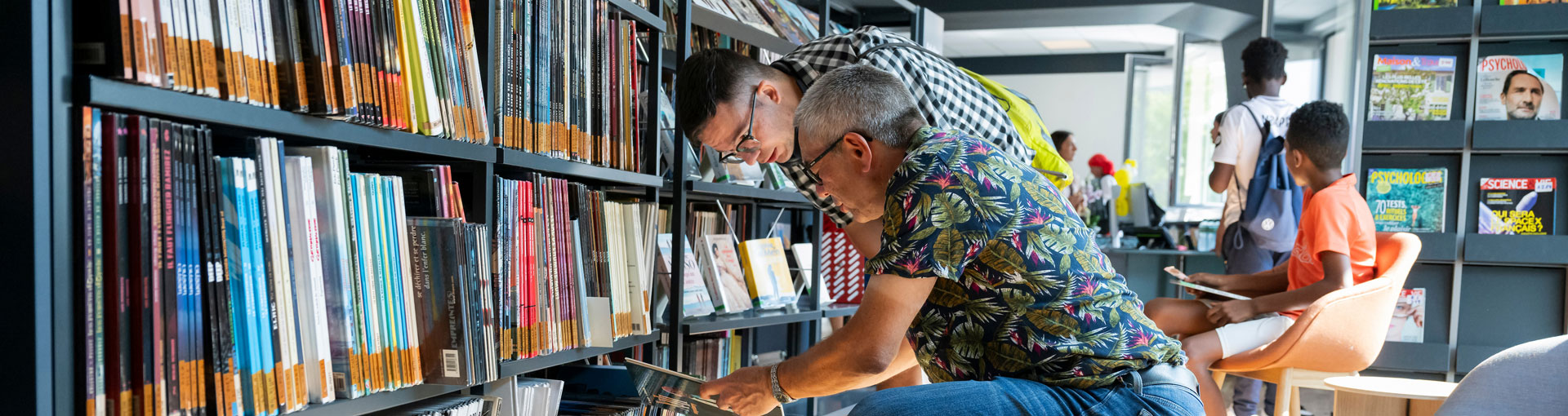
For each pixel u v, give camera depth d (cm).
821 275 325
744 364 310
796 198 291
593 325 199
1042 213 133
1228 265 426
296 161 126
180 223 108
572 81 193
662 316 245
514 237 171
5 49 95
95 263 101
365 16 132
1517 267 417
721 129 183
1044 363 134
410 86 142
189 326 109
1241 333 290
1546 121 397
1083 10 653
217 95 110
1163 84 1030
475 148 159
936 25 373
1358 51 423
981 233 128
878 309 128
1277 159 404
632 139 219
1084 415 130
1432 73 419
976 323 138
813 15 334
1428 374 425
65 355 99
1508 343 418
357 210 135
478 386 168
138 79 99
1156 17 671
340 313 131
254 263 118
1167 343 140
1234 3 646
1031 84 1245
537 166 179
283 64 121
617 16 212
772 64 201
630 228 213
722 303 263
